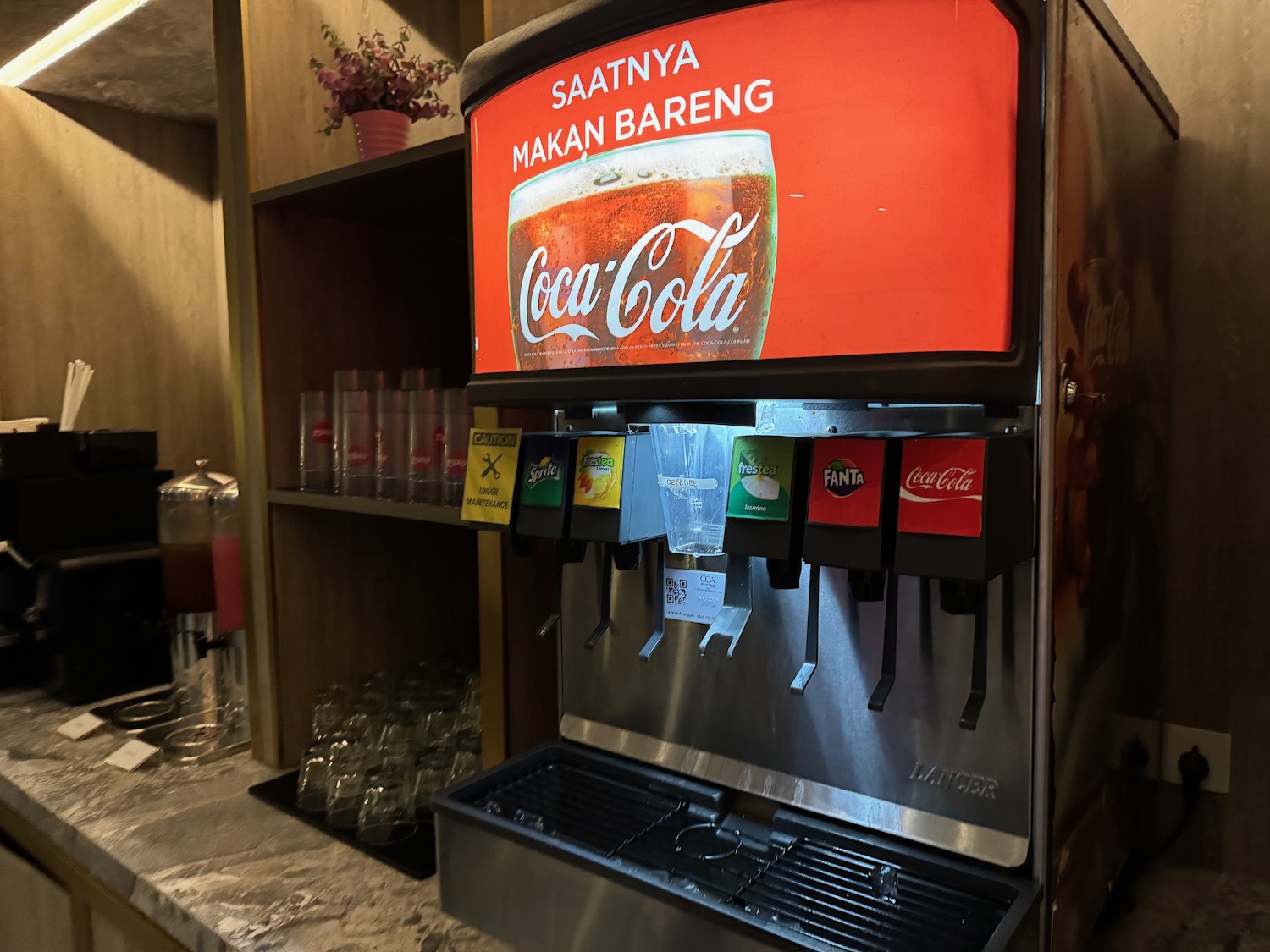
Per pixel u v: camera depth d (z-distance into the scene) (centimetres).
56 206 236
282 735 146
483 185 86
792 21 66
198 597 164
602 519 82
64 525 188
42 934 141
